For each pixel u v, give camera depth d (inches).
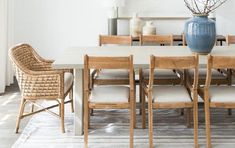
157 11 239.0
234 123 153.5
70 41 246.2
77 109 138.1
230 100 125.4
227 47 169.3
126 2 237.8
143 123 146.1
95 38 245.3
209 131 125.3
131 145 124.7
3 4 201.0
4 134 140.9
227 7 236.8
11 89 213.9
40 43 245.4
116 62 119.4
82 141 133.6
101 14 243.0
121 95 127.3
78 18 244.1
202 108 174.6
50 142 132.5
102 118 159.6
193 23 143.6
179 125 150.6
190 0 234.7
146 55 146.7
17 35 244.2
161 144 130.2
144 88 138.7
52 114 152.9
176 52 154.8
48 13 243.3
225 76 159.3
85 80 123.3
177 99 126.3
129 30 240.1
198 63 120.2
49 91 138.0
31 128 146.9
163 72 163.5
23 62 152.9
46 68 161.5
